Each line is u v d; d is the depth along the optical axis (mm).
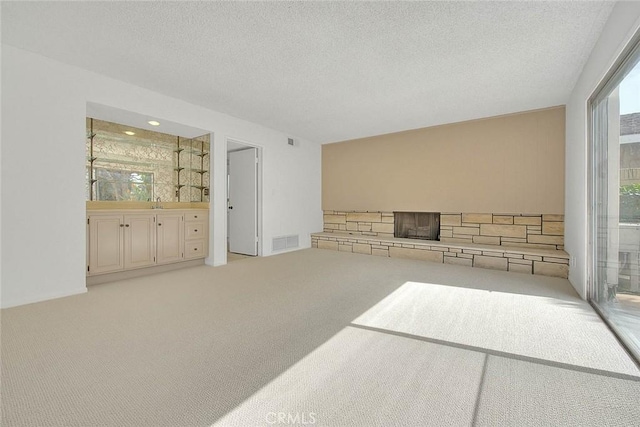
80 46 2510
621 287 1978
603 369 1521
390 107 3994
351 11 2035
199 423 1135
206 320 2201
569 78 3018
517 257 3889
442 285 3215
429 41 2396
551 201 3949
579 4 1925
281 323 2150
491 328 2059
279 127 5113
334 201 6258
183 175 4727
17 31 2283
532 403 1255
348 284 3256
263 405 1241
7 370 1500
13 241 2512
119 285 3207
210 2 1955
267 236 5227
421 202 5059
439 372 1498
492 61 2713
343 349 1749
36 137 2629
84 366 1546
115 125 4004
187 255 4109
